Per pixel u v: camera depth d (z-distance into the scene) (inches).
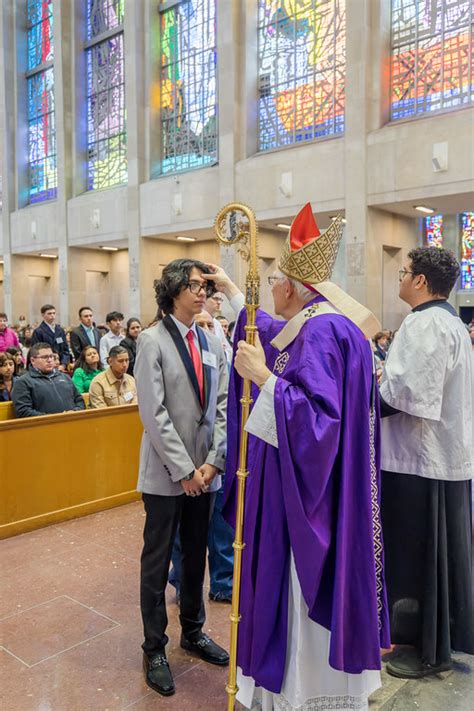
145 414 98.6
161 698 96.6
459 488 103.0
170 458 96.5
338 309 79.3
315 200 517.3
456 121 428.8
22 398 190.5
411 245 534.9
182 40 661.3
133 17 670.5
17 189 892.0
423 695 95.9
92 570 146.5
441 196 442.6
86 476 187.9
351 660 75.0
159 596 101.6
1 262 997.8
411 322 101.2
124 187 716.7
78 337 358.0
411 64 481.1
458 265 104.4
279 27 567.8
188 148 663.8
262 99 585.9
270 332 94.7
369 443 77.0
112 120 754.2
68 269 800.3
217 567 132.2
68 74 781.3
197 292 101.3
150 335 101.4
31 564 149.9
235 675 82.2
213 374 106.7
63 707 94.0
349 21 479.8
